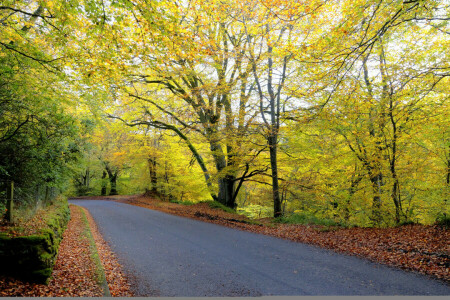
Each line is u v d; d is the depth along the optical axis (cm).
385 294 502
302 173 1628
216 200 1994
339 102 1134
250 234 1090
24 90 764
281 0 783
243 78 1519
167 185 2320
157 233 1084
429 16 714
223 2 1294
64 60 807
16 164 754
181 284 554
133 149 2333
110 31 713
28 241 503
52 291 468
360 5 638
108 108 1748
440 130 1166
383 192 1349
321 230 1094
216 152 1645
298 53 838
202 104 1608
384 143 1263
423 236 847
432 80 999
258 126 1429
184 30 749
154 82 1614
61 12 678
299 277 595
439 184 1359
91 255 723
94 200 3039
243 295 501
